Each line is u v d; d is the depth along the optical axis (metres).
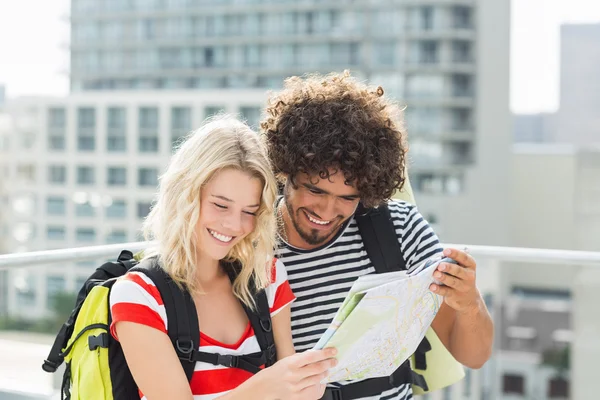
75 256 1.82
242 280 1.41
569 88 39.22
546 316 29.09
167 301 1.31
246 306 1.41
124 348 1.29
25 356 2.13
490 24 39.34
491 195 39.62
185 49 41.03
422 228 1.64
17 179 36.75
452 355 1.65
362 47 39.75
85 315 1.33
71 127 37.25
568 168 39.31
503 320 29.06
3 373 2.10
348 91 1.53
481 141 39.62
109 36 40.88
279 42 40.25
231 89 40.59
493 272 6.05
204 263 1.39
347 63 39.75
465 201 39.53
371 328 1.26
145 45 40.97
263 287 1.43
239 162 1.32
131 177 36.84
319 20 39.97
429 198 39.75
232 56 40.62
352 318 1.21
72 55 41.16
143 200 36.66
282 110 1.53
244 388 1.24
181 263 1.33
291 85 1.59
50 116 37.28
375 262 1.58
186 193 1.31
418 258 1.61
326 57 39.94
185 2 40.94
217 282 1.42
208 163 1.31
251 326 1.42
